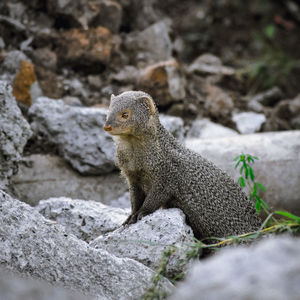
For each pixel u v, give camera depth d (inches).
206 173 328.2
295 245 149.0
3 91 372.8
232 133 573.0
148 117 308.0
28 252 245.0
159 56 628.4
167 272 274.2
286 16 888.9
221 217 326.3
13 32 570.9
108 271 249.8
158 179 315.6
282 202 450.6
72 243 253.3
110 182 446.0
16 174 406.6
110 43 599.2
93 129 450.3
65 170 444.5
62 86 554.9
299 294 126.5
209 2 850.8
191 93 615.8
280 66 766.5
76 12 594.2
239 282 135.8
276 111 650.8
